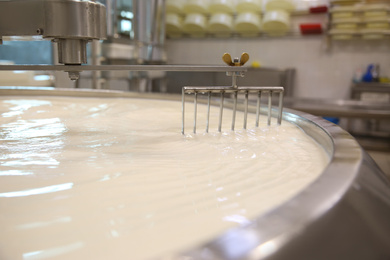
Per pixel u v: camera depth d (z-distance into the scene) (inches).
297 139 36.2
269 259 10.2
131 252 14.2
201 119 48.4
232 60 41.8
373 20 168.1
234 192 20.9
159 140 35.4
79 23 36.2
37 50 124.6
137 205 18.8
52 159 28.0
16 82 112.0
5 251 14.4
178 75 189.5
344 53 190.1
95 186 21.8
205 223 16.6
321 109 141.9
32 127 41.6
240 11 195.5
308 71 199.2
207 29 205.2
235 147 32.7
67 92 69.6
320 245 11.7
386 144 164.7
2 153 29.8
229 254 10.1
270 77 183.9
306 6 191.5
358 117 138.1
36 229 16.2
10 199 19.7
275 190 21.3
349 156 20.4
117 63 140.3
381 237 14.7
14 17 36.7
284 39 201.8
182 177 23.7
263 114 50.8
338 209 13.7
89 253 14.1
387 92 166.2
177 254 10.2
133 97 68.2
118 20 139.6
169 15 201.9
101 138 36.1
